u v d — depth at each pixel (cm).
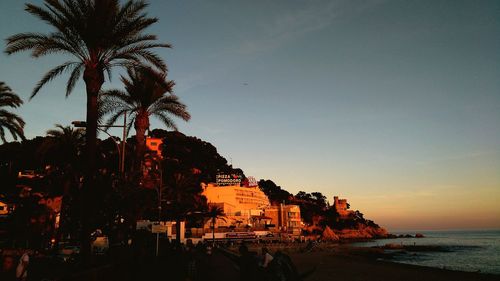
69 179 3747
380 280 2512
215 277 2083
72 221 2506
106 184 2400
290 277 850
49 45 1916
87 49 1983
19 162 5512
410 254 9262
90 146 1803
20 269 1572
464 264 6303
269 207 14150
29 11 1830
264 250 1023
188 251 2355
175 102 3173
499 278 2708
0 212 5131
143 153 3031
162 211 4594
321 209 19575
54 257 2767
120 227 2625
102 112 3014
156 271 1895
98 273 1193
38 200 4584
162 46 2230
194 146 10988
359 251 8931
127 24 2044
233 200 11938
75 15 1886
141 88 3016
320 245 10881
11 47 1862
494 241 17988
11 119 2995
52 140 3919
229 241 9069
